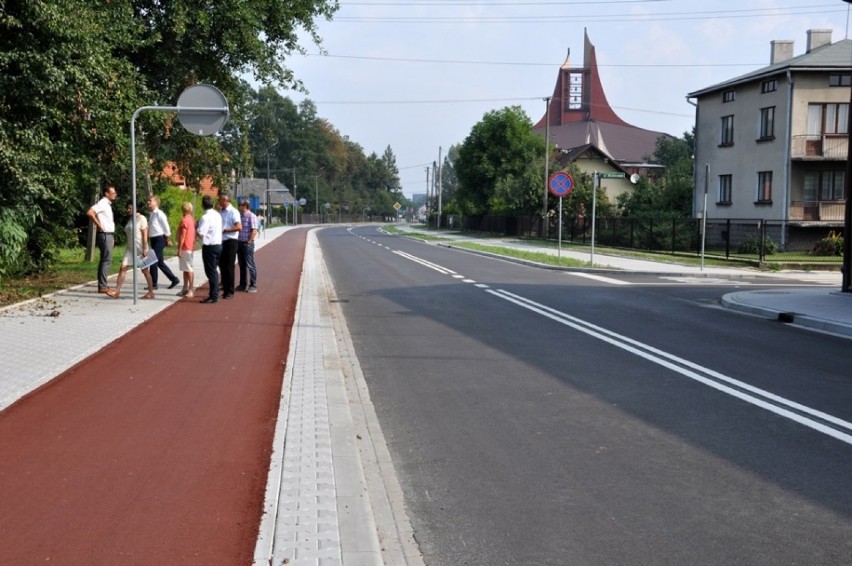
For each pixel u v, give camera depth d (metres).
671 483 5.00
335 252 34.66
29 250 16.12
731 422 6.47
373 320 12.39
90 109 13.07
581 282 19.75
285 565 3.63
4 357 8.35
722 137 40.78
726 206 40.34
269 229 75.69
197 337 10.02
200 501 4.43
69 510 4.29
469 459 5.49
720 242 38.22
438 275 21.44
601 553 3.96
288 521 4.13
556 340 10.54
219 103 12.02
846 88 35.19
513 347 9.98
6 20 11.53
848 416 6.67
